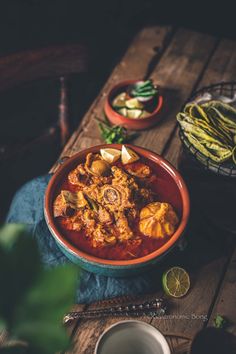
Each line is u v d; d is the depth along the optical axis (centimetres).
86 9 156
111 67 149
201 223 81
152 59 105
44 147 133
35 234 79
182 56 105
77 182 74
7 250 37
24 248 38
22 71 90
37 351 39
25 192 84
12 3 154
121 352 65
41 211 81
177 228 71
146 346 65
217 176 78
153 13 161
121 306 73
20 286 38
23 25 151
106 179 74
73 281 38
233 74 103
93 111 96
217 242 80
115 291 74
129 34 155
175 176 75
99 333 71
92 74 147
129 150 77
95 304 74
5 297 37
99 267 69
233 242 81
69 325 71
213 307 75
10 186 129
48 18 153
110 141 89
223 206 80
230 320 73
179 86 100
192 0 165
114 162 77
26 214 81
